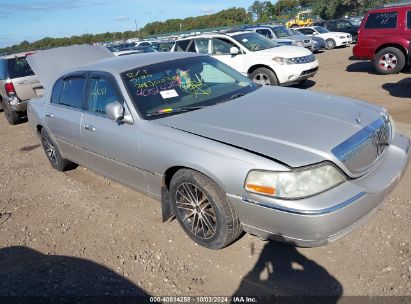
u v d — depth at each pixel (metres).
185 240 3.61
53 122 5.07
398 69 10.84
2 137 8.93
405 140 3.56
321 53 20.09
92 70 4.50
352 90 9.27
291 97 3.82
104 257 3.51
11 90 9.36
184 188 3.37
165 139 3.39
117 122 3.84
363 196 2.75
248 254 3.29
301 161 2.71
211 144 3.07
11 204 4.93
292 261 3.14
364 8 61.34
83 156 4.75
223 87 4.21
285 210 2.67
